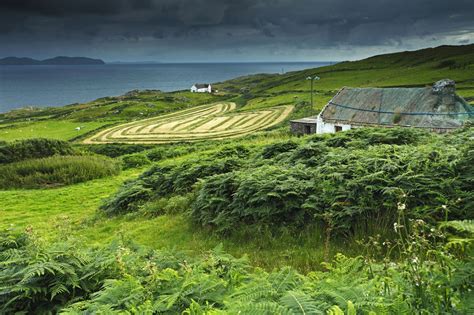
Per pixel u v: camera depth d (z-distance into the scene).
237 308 3.61
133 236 13.30
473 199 8.72
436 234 4.32
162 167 21.67
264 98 174.25
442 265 4.06
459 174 9.64
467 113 41.34
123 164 39.59
